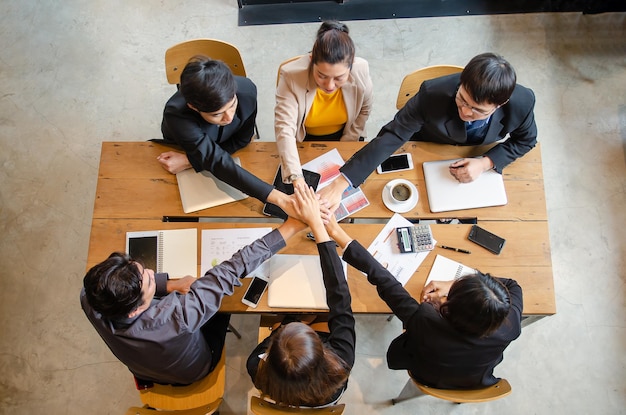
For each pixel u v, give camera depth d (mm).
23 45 3186
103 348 2508
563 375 2449
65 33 3209
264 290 1804
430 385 1776
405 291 1686
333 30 1662
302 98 1994
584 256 2670
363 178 1917
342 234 1826
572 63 3105
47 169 2887
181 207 1947
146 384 1856
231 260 1681
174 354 1561
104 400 2420
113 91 3072
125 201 1948
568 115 2977
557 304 2576
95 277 1364
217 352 1939
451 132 1922
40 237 2736
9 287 2633
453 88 1803
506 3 3246
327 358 1367
